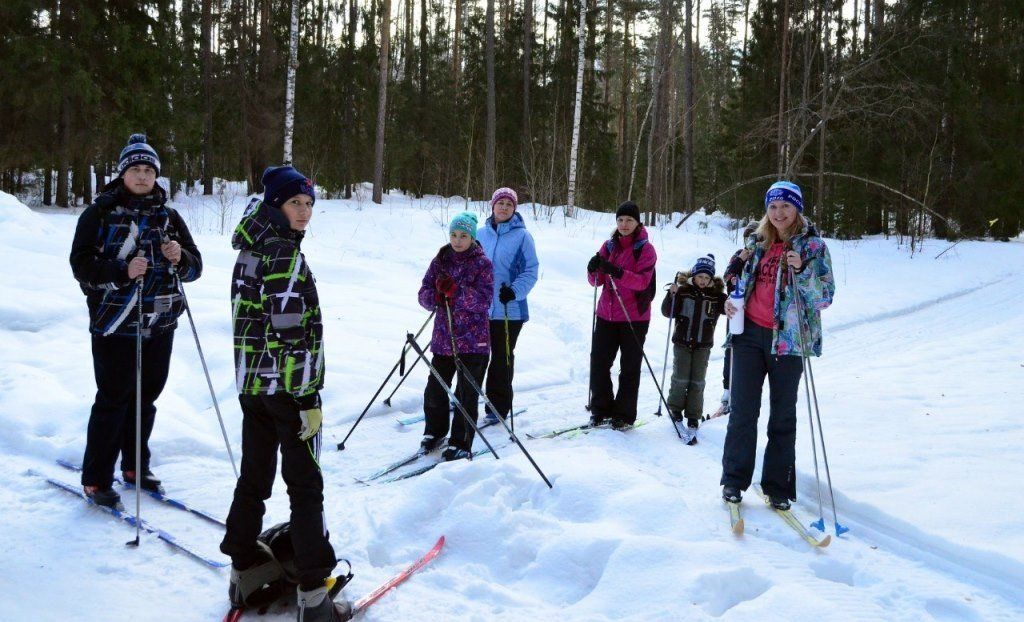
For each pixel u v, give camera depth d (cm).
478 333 482
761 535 366
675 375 559
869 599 298
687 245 1548
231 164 2233
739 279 399
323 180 2214
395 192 2719
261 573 273
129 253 351
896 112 2030
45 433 447
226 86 2064
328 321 735
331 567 264
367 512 363
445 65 2822
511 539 335
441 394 486
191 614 271
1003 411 525
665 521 355
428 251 1260
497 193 545
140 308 336
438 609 281
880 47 1967
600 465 404
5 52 1442
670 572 301
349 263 999
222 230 1291
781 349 382
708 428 541
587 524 350
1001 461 431
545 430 537
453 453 464
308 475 263
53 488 378
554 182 2336
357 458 468
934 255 1798
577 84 1838
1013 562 316
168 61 1722
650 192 2036
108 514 351
